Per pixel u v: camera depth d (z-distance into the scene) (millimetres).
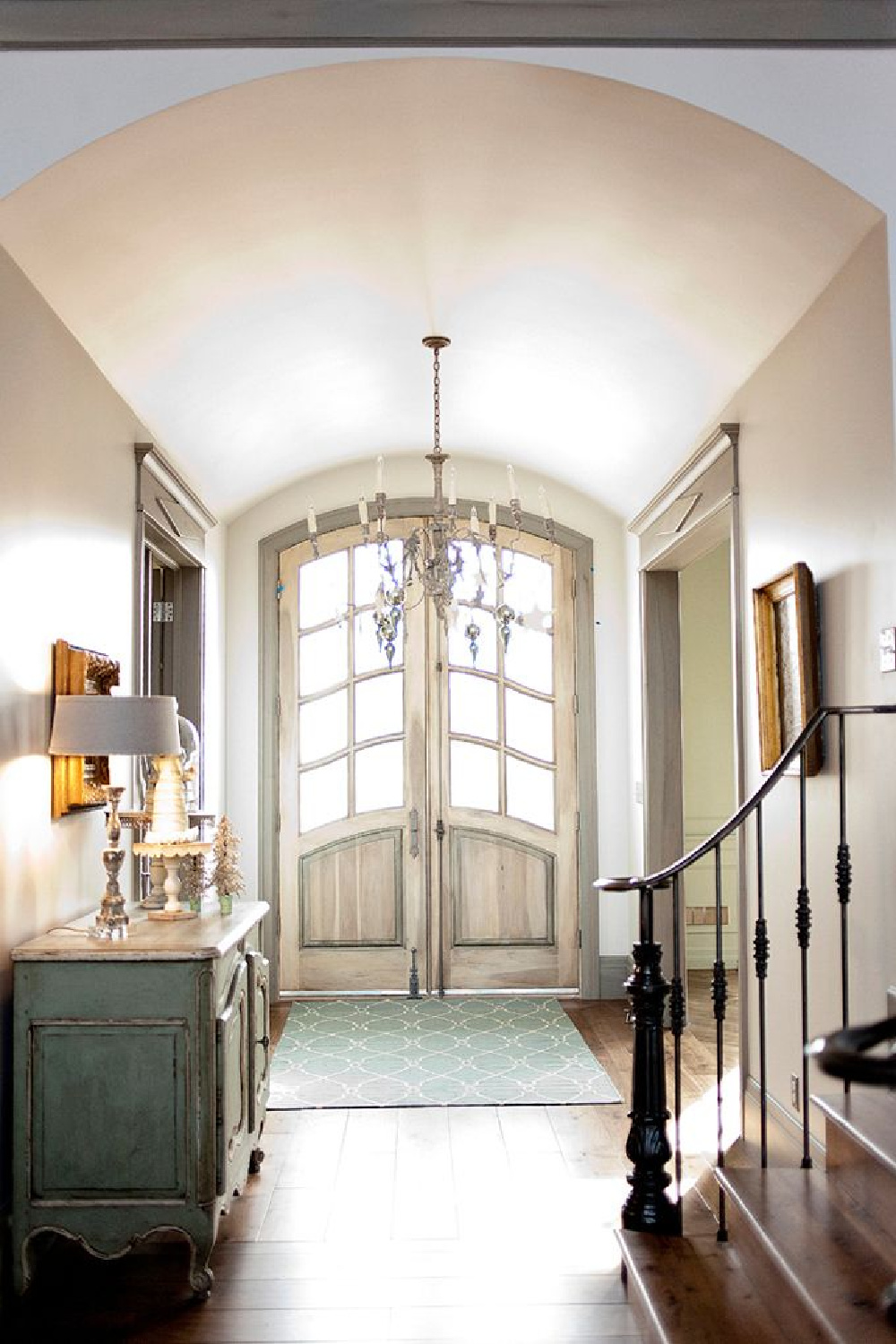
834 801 3752
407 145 3588
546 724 7562
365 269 4566
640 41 3238
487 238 4301
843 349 3656
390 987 7430
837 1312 2633
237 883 4219
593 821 7480
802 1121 3965
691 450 5633
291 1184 4301
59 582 3947
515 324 5180
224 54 3211
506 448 7133
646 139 3488
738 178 3529
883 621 3361
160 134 3320
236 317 4719
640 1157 3574
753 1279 3158
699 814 8602
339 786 7508
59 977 3463
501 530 7605
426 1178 4344
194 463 6027
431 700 7539
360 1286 3492
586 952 7391
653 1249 3381
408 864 7469
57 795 3857
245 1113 4059
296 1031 6512
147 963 3469
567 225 4137
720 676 8680
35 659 3695
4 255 3461
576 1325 3240
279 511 7531
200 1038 3469
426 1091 5395
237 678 7461
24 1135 3439
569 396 5875
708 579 8742
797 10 3275
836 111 3309
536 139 3566
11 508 3477
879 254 3381
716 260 4020
